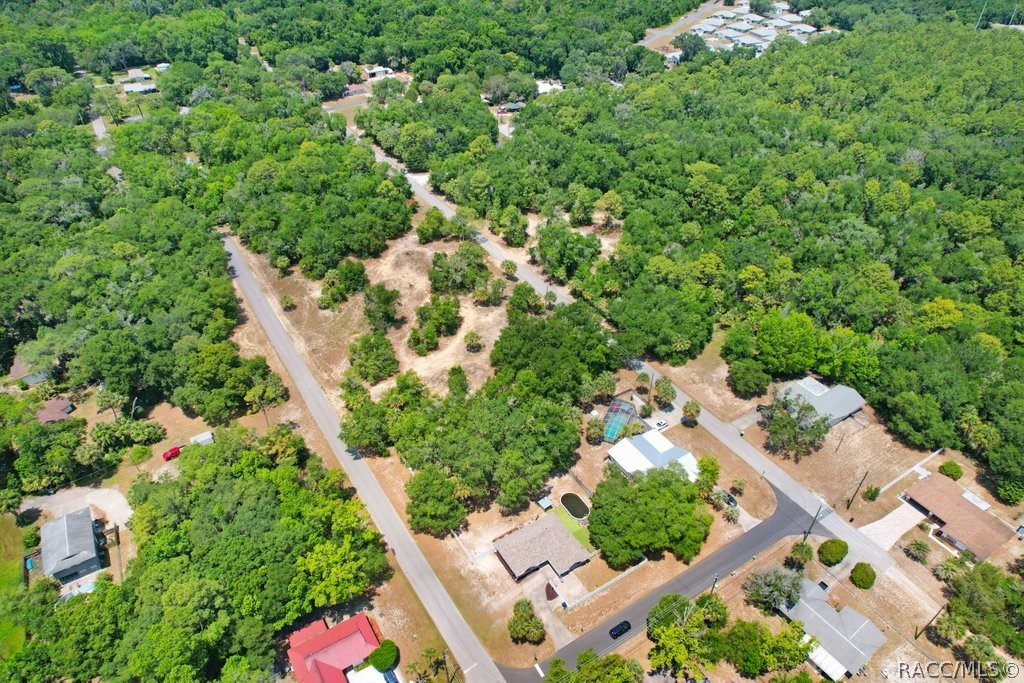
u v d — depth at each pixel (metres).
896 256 189.50
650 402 154.62
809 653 103.19
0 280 172.12
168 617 98.25
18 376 163.38
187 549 112.56
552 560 116.88
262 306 183.25
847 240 193.00
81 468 138.50
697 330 164.75
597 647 106.88
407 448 134.62
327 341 171.75
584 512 129.38
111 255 183.25
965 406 141.00
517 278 193.00
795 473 137.50
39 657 99.44
